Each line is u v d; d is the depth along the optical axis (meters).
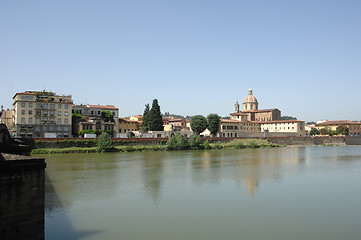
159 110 136.88
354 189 41.34
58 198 36.44
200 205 33.41
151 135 128.00
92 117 125.69
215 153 100.38
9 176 18.86
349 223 27.67
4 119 125.12
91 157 82.56
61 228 26.38
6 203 18.77
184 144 115.38
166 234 24.98
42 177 20.08
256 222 27.88
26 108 107.38
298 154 97.56
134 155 90.19
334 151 113.25
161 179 48.66
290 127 174.38
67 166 63.91
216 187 42.53
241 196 37.44
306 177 50.72
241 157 85.88
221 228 26.36
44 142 92.38
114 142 105.25
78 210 31.58
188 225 27.08
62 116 113.44
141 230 25.88
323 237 24.41
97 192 39.53
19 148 40.50
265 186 43.25
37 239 19.62
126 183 45.41
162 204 33.78
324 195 37.97
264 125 185.25
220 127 158.88
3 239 18.59
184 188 41.88
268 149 125.00
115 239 23.95
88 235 24.83
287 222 27.89
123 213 30.55
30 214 19.53
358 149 127.25
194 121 146.25
